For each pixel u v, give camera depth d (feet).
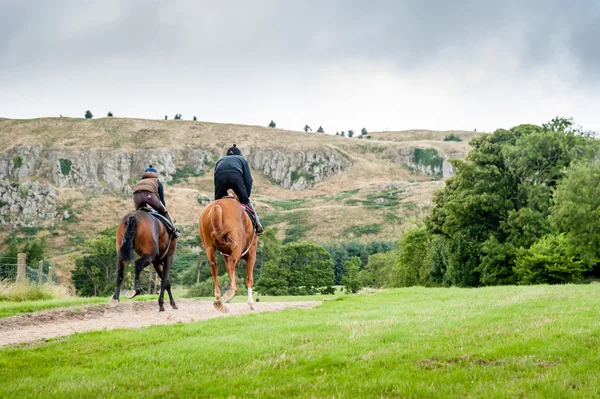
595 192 127.44
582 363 23.89
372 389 21.70
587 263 133.18
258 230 43.09
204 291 227.40
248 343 31.12
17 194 517.14
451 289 72.59
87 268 256.52
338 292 295.89
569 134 164.76
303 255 280.31
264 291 267.18
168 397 22.09
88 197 570.05
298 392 22.04
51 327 41.81
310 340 31.91
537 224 153.89
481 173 169.48
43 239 332.60
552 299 49.26
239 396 21.86
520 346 27.61
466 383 22.08
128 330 36.96
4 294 71.61
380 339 31.45
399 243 230.48
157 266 49.39
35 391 23.12
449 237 182.19
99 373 26.32
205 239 39.06
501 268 155.02
